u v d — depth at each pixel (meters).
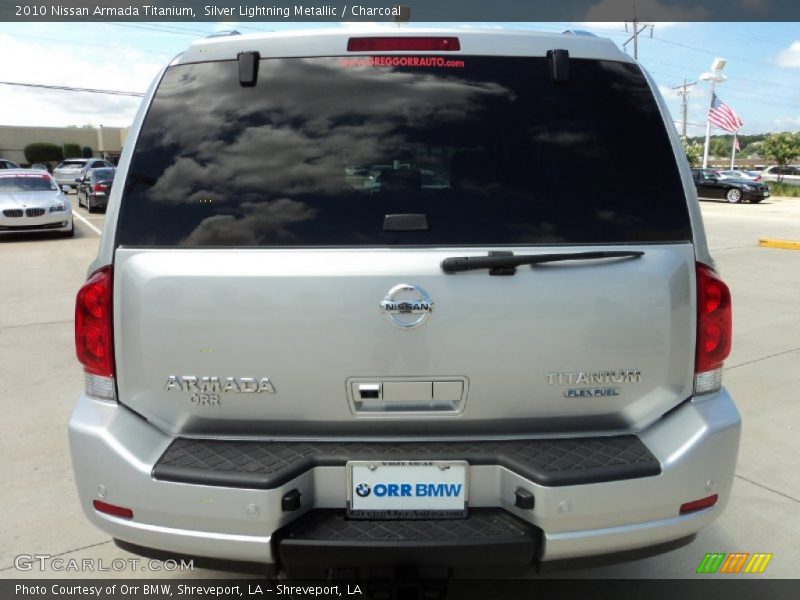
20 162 64.62
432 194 2.13
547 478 1.96
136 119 2.26
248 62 2.23
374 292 2.03
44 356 6.04
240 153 2.17
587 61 2.27
